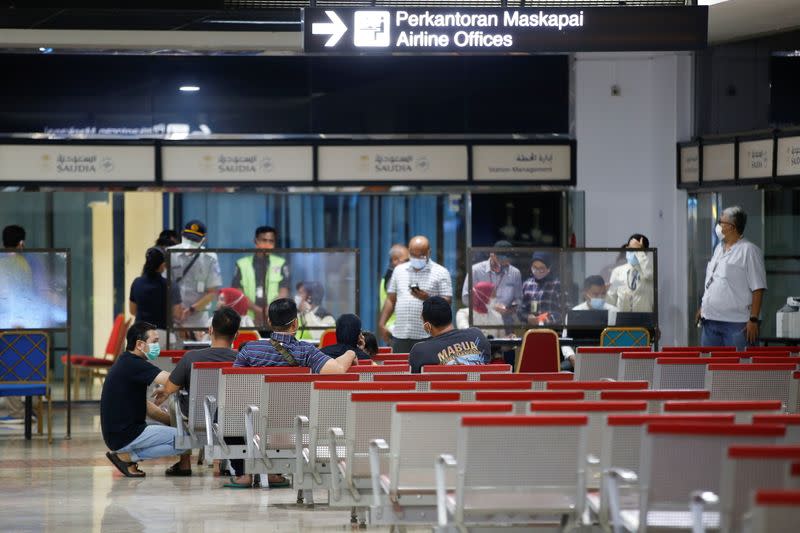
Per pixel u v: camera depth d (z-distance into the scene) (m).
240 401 20.70
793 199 37.34
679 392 15.41
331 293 32.78
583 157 42.91
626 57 42.94
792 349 23.55
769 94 38.09
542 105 42.84
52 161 41.12
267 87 41.97
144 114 41.56
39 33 39.44
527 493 13.08
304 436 19.61
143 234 41.62
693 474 12.41
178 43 40.28
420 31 27.12
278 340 22.27
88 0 33.31
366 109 42.38
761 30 37.69
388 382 16.81
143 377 25.78
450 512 13.24
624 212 43.06
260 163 41.94
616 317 33.38
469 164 42.59
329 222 42.72
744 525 11.13
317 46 27.00
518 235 43.03
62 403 40.75
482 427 12.75
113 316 41.41
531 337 30.30
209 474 26.72
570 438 12.89
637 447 13.66
